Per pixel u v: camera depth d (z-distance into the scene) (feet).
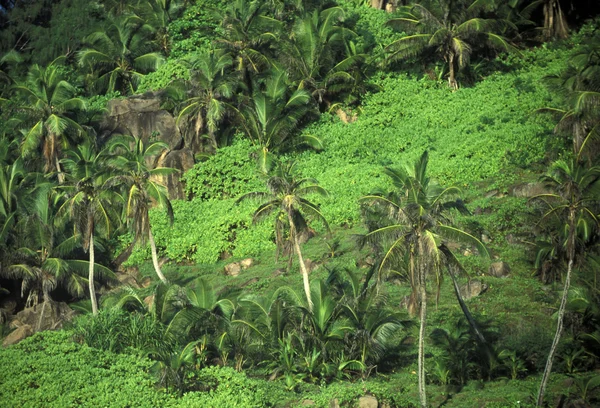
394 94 225.76
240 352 136.87
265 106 207.00
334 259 165.37
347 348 131.34
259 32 224.94
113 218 165.99
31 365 127.13
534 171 183.93
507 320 139.95
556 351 129.80
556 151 186.50
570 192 123.44
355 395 118.93
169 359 125.59
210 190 203.51
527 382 123.75
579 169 127.75
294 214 140.46
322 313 132.36
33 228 173.06
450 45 225.76
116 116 215.31
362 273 158.30
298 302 136.67
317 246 174.09
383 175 191.62
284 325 133.80
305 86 222.28
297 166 204.85
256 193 142.10
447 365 128.47
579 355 129.39
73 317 159.22
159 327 136.98
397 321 129.70
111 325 138.00
